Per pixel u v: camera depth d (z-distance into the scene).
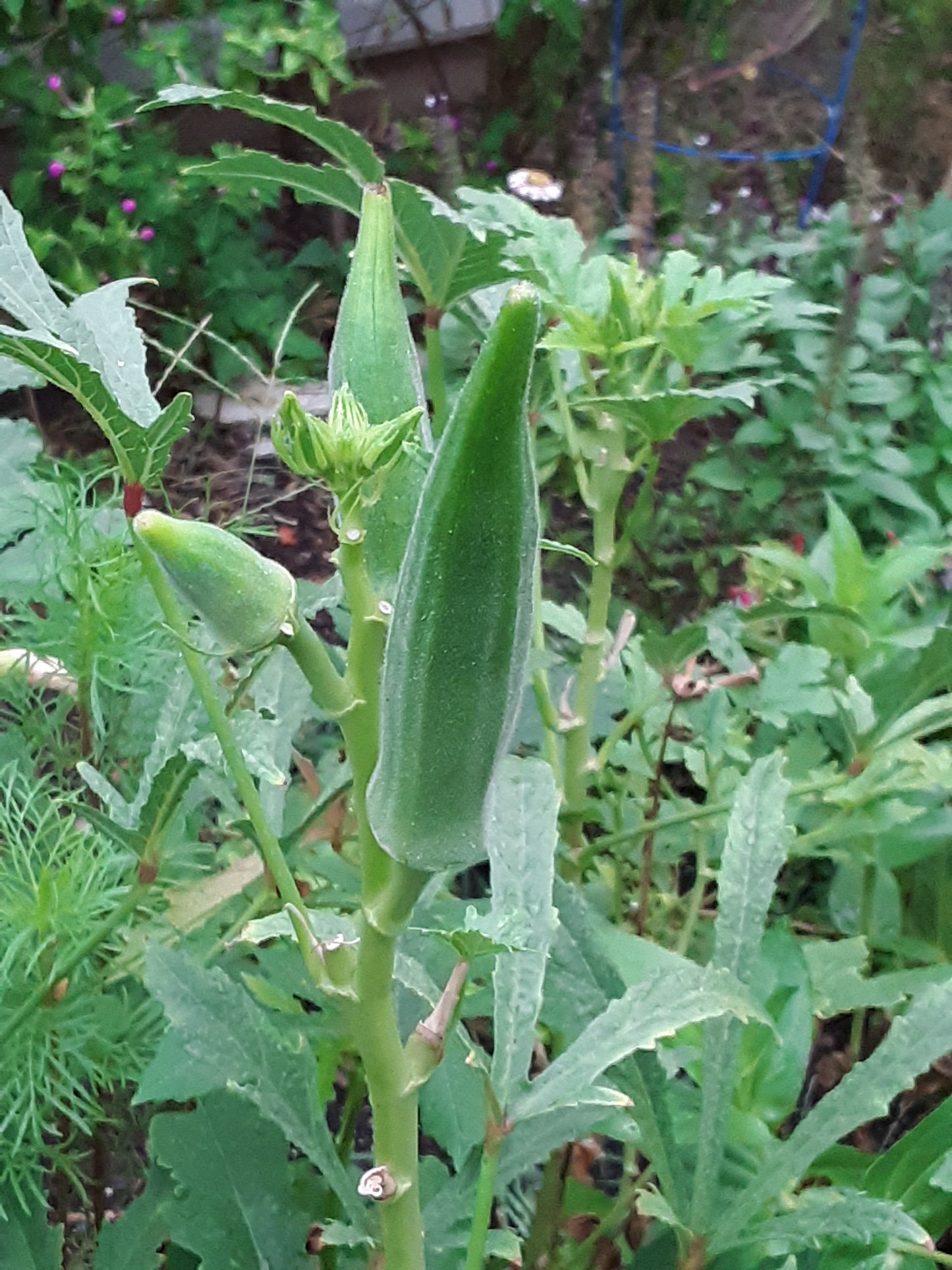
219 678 0.48
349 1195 0.35
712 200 1.58
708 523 1.25
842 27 2.04
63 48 1.53
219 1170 0.41
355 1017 0.29
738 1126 0.46
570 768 0.60
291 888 0.30
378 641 0.25
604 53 2.03
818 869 0.79
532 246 0.56
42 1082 0.51
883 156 2.00
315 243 1.70
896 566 0.68
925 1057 0.38
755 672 0.62
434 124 1.85
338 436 0.24
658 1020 0.34
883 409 1.28
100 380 0.31
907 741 0.58
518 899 0.38
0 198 0.37
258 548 1.18
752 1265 0.41
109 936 0.53
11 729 0.62
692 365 0.58
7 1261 0.45
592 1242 0.52
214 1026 0.36
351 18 2.08
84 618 0.56
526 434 0.21
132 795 0.59
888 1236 0.37
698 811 0.60
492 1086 0.33
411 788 0.24
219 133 1.80
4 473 0.66
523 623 0.23
